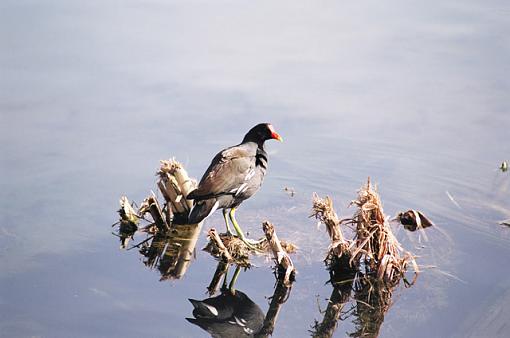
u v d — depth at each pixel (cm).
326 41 2014
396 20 2134
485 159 1509
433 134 1605
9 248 1232
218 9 2238
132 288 1132
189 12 2209
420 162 1512
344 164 1520
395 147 1566
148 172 1470
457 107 1692
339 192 1425
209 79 1823
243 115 1667
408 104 1712
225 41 2019
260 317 1059
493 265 1185
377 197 1181
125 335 1002
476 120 1642
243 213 1387
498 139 1574
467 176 1455
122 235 1302
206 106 1708
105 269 1188
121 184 1431
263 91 1770
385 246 1166
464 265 1190
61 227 1305
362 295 1120
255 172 1289
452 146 1560
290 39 2031
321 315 1066
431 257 1216
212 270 1198
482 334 1001
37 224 1306
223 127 1619
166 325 1030
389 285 1145
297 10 2228
